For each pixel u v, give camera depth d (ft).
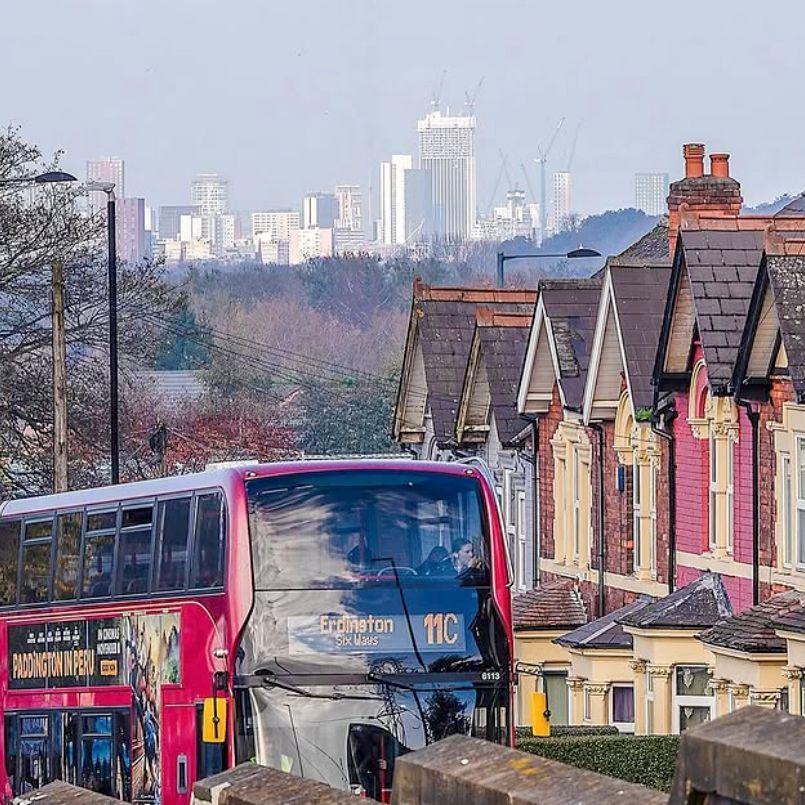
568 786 42.01
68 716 205.16
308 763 178.81
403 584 183.52
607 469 331.57
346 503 183.21
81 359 563.89
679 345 294.25
